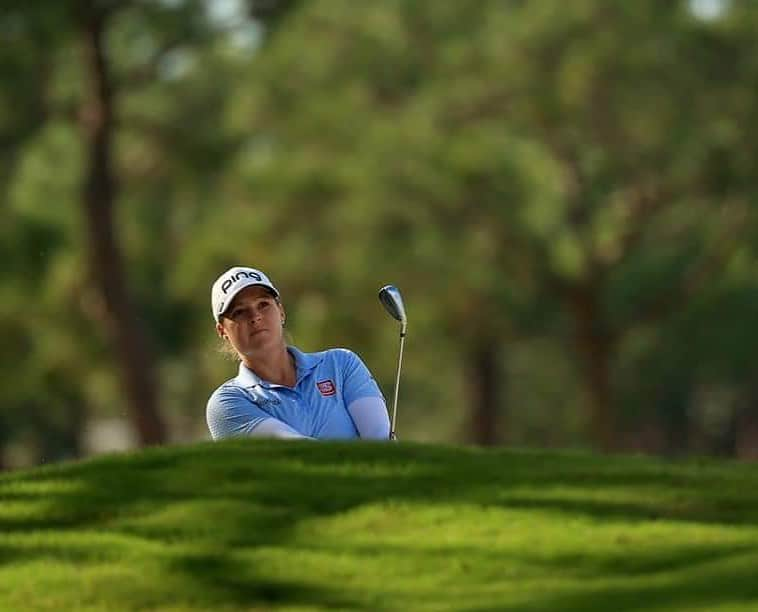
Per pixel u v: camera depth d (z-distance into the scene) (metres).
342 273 115.81
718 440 188.00
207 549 20.67
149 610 19.14
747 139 114.69
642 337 144.25
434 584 19.30
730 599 17.27
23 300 124.44
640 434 182.38
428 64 124.19
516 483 22.53
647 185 119.38
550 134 119.12
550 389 168.38
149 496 22.47
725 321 140.38
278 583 19.61
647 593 18.00
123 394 119.31
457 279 115.12
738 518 21.00
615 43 112.75
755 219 118.88
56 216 120.44
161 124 129.12
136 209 138.75
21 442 169.00
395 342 120.00
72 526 21.78
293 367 25.05
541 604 18.09
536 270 118.00
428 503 21.72
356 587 19.36
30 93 114.81
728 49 114.12
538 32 115.25
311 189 118.25
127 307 118.00
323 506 21.77
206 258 122.19
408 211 114.81
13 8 105.88
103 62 113.00
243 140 127.88
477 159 111.88
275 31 121.62
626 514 21.27
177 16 116.38
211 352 25.80
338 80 124.75
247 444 23.94
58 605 19.30
